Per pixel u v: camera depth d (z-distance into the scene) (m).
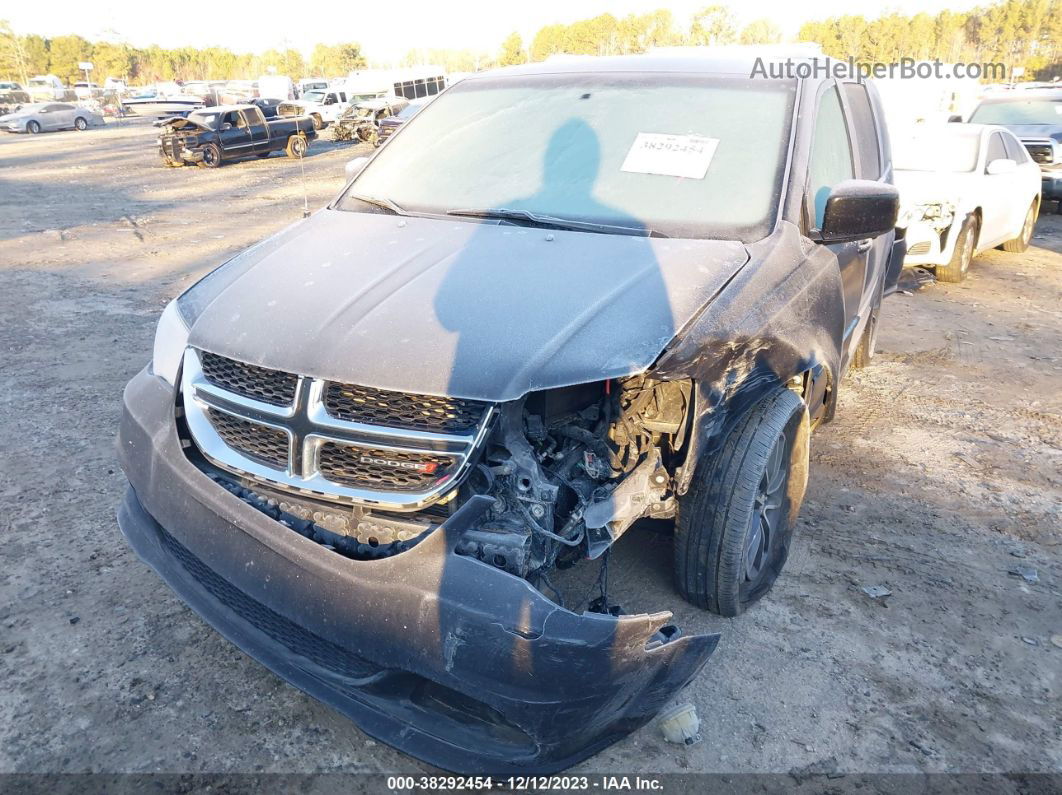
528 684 2.03
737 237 3.00
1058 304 8.20
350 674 2.26
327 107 32.59
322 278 2.72
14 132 36.50
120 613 3.11
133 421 2.77
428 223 3.15
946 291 8.64
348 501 2.22
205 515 2.43
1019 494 4.30
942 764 2.55
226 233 11.76
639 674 2.17
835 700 2.79
